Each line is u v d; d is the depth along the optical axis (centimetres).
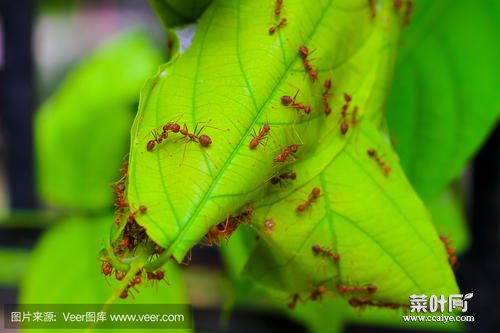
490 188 36
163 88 24
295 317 35
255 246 26
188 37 25
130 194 22
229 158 23
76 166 37
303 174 25
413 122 31
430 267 26
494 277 36
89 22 83
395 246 26
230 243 31
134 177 23
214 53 25
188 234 22
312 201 25
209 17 25
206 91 24
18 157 41
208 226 22
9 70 40
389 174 26
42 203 42
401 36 30
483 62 30
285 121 24
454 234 36
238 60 24
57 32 81
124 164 24
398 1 28
